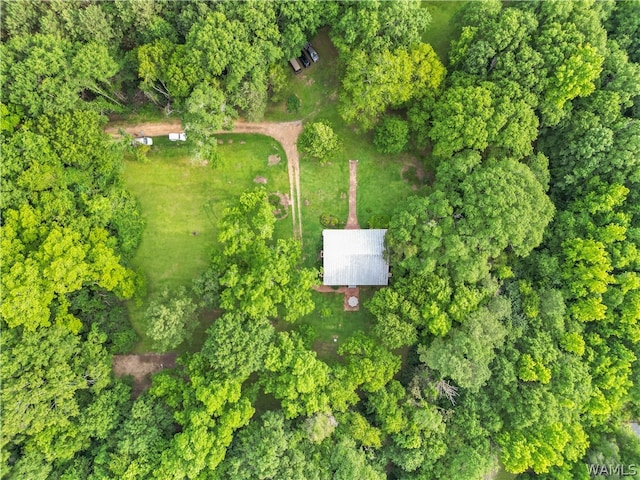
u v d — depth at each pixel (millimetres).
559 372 45062
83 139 46531
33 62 43094
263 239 49812
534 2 46781
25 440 43594
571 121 47844
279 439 44438
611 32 48969
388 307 47375
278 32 47406
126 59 48344
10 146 44438
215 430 44688
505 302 45906
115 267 48312
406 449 46344
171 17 48094
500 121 45469
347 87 48406
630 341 47594
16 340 43500
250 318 47656
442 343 45656
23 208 45031
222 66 45625
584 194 48562
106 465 44969
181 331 47875
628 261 46000
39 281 44344
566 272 47469
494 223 43438
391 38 47812
